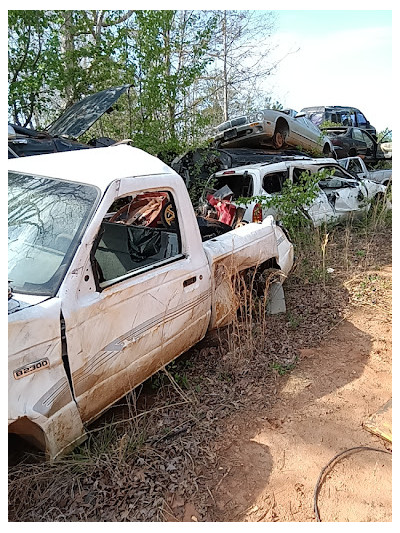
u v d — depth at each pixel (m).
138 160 3.19
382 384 3.49
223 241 3.89
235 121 10.22
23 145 5.85
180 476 2.52
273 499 2.41
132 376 2.83
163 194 3.53
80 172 2.86
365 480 2.55
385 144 17.27
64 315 2.28
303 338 4.25
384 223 8.71
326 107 16.75
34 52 8.71
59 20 8.36
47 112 9.37
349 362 3.83
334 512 2.33
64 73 8.69
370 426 2.96
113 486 2.41
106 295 2.52
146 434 2.85
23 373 2.10
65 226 2.55
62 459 2.39
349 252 6.99
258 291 4.79
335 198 8.34
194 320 3.41
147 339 2.88
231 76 13.45
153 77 8.72
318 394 3.37
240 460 2.69
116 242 3.17
